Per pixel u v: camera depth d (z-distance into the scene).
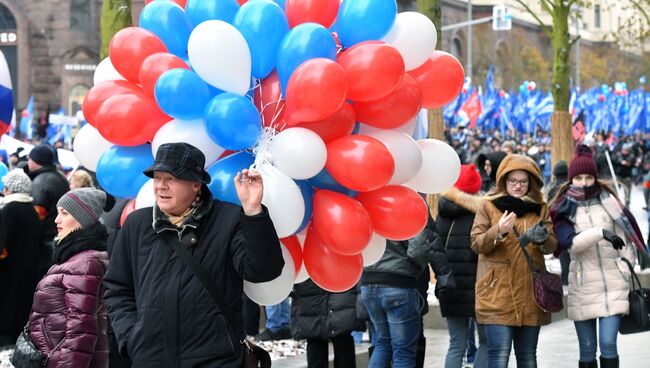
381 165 6.22
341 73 6.04
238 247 5.79
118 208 10.26
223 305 5.80
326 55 6.23
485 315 9.29
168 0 6.82
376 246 7.12
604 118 54.78
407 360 9.54
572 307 9.92
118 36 6.61
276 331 12.80
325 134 6.30
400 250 9.45
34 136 55.41
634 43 41.00
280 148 6.17
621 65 91.69
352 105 6.57
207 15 6.48
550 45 100.44
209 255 5.80
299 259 6.61
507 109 55.50
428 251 9.35
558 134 24.42
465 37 85.88
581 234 9.62
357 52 6.25
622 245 9.45
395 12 6.61
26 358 7.36
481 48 87.31
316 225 6.39
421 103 6.77
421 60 6.83
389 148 6.59
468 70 67.81
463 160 38.94
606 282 9.78
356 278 6.68
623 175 39.47
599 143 45.97
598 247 9.81
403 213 6.62
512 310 9.20
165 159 5.77
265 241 5.66
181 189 5.82
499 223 9.05
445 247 10.38
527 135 52.28
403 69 6.30
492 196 9.41
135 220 5.99
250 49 6.27
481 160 12.88
